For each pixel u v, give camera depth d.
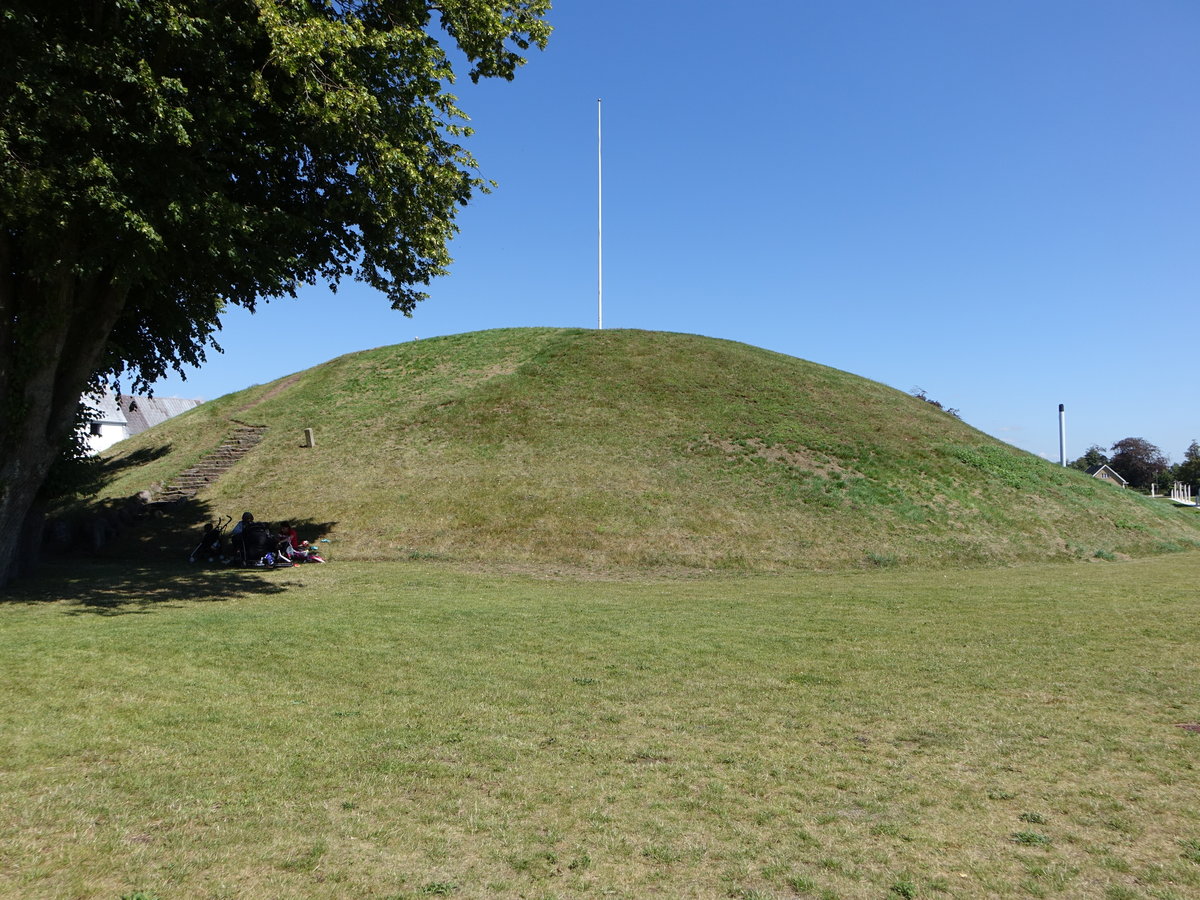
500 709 6.55
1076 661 8.46
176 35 10.80
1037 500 24.61
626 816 4.41
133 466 29.70
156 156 11.58
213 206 11.47
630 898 3.52
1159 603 13.01
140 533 22.05
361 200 13.58
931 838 4.14
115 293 13.32
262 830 4.17
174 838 4.05
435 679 7.55
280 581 15.51
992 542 21.48
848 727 6.09
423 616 11.29
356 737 5.76
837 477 23.84
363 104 12.31
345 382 34.81
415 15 14.08
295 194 14.80
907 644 9.43
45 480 15.98
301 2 11.80
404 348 38.62
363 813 4.41
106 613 11.09
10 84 10.57
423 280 15.83
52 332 12.78
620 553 19.62
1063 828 4.26
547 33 14.95
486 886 3.62
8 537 12.96
